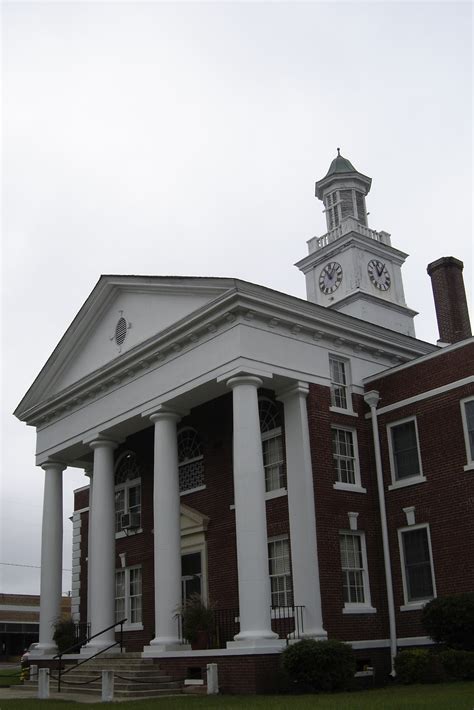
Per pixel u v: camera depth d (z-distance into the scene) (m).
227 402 26.61
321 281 40.03
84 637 29.27
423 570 22.94
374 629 22.84
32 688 25.06
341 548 23.25
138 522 30.27
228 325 22.83
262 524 20.70
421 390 24.14
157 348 25.11
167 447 24.52
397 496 24.00
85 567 36.75
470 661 19.11
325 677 18.50
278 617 22.30
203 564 25.80
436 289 31.27
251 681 18.94
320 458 23.25
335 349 25.19
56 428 30.78
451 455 22.88
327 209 41.94
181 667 21.19
